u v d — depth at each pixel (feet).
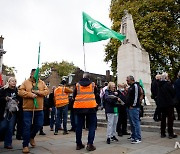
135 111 19.75
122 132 24.80
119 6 80.23
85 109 17.26
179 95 24.43
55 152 16.69
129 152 15.96
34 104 17.46
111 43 75.46
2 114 17.78
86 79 18.28
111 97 20.20
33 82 18.44
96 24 27.86
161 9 74.23
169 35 68.90
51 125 30.50
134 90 19.81
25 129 16.98
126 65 43.78
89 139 17.20
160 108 21.26
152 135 22.72
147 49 68.64
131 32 46.26
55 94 26.81
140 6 73.87
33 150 17.48
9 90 18.71
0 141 22.07
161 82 21.21
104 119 34.06
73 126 29.25
